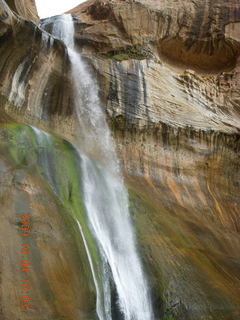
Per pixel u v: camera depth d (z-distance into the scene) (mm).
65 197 9289
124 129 14664
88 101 14703
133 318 8109
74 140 13711
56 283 6855
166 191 13945
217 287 9648
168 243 10539
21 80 13102
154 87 15602
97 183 11062
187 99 16281
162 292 8773
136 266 9156
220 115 16719
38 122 13141
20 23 12789
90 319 6723
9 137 10008
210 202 14672
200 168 15469
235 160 16250
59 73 14094
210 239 12211
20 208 7762
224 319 8867
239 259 11914
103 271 8008
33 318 6152
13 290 6324
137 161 14281
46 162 10023
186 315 8570
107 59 15633
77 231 8164
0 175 8250
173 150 15148
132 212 11070
